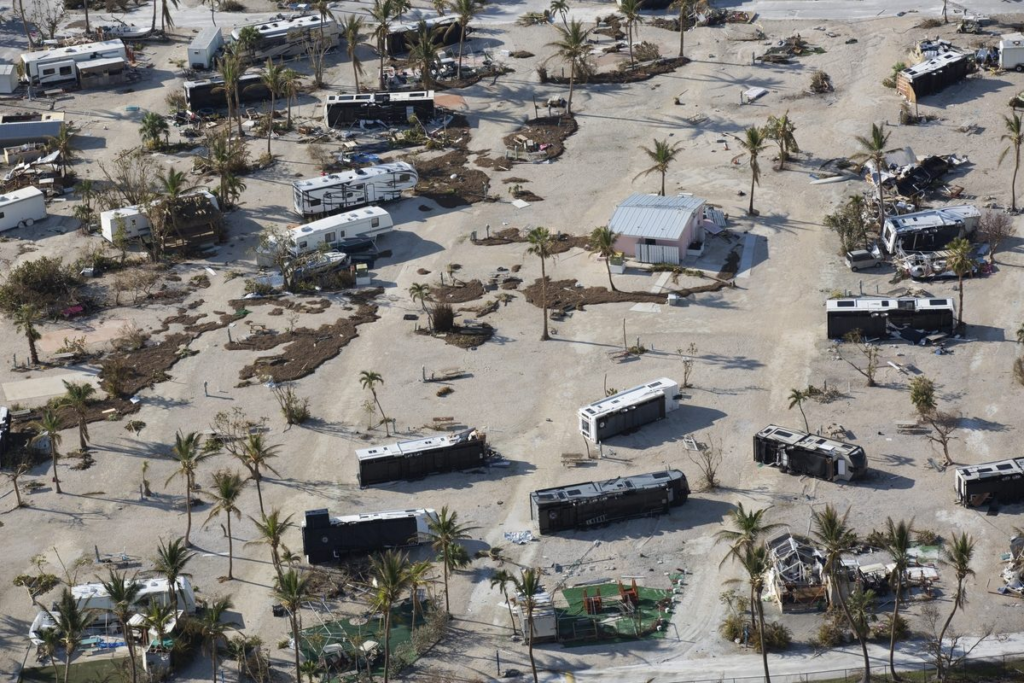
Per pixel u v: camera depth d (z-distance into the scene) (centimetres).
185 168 19838
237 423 14225
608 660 10956
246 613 11556
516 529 12456
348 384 14862
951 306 14900
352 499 12962
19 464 13662
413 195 18938
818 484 12800
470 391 14600
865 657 10375
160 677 10881
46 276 16725
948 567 11638
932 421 13512
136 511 12938
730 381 14488
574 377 14750
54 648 10975
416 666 10944
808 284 16238
